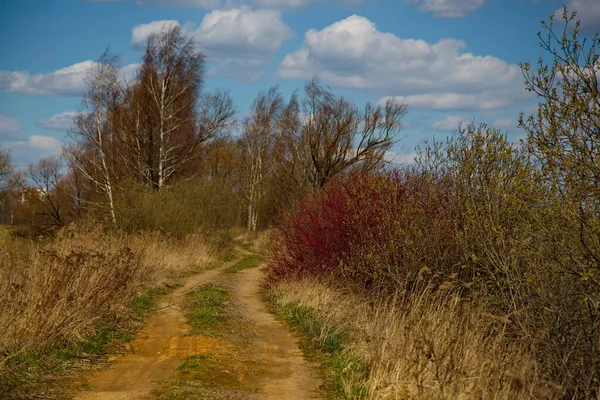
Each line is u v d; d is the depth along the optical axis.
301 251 16.75
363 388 7.13
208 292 16.39
